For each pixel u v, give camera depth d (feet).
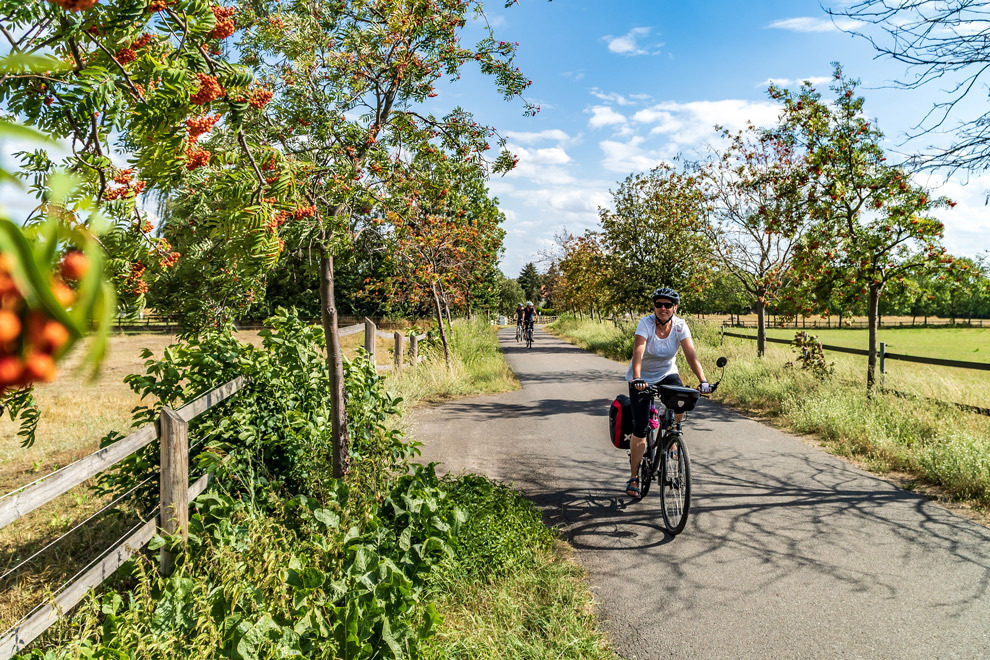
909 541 16.60
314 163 14.14
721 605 13.44
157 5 7.26
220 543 12.48
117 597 10.98
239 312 15.70
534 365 61.21
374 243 19.38
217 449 15.55
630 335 69.51
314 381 18.67
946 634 12.26
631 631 12.50
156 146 7.79
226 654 9.77
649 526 17.83
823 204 33.27
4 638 9.01
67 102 7.39
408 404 34.60
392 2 15.98
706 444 26.99
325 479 16.35
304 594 10.98
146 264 9.41
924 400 28.55
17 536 17.25
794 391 34.83
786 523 17.92
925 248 30.86
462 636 11.81
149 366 16.70
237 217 8.55
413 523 13.97
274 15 14.49
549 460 24.53
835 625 12.62
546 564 15.07
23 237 1.14
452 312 84.48
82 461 10.57
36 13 6.88
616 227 65.62
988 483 19.62
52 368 1.15
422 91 17.43
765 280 44.86
